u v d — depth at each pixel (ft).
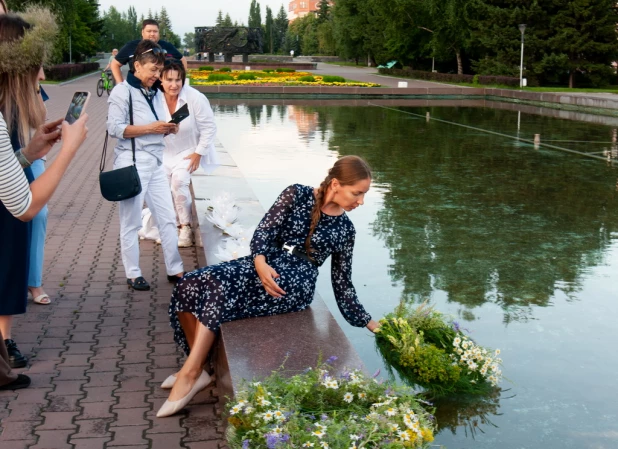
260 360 10.61
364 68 202.39
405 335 13.79
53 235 23.26
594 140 54.90
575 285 20.06
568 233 26.00
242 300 12.08
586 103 85.97
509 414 12.51
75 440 10.78
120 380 12.94
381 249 23.44
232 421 8.75
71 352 14.10
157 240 22.74
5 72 11.95
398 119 70.90
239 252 16.01
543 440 11.62
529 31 121.70
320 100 98.84
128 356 14.01
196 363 11.52
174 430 11.15
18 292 12.82
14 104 12.15
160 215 18.10
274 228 12.05
